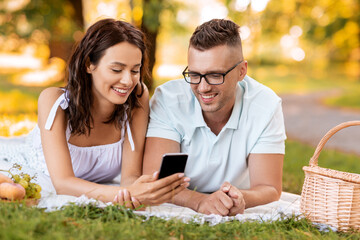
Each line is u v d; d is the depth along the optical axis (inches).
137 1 360.5
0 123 263.9
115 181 144.9
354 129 459.5
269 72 1257.4
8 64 870.4
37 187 103.6
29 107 389.7
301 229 102.6
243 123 126.0
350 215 104.0
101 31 110.4
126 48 109.6
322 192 106.7
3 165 134.9
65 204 96.9
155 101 133.0
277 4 617.6
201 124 124.9
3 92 494.0
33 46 556.7
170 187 104.5
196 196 115.6
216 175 130.0
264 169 125.0
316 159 111.5
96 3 595.8
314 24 698.8
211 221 102.0
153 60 357.7
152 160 127.2
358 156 300.7
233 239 91.2
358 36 797.9
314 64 1348.4
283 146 128.7
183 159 102.7
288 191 165.6
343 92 859.4
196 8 639.8
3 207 90.4
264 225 101.1
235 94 125.9
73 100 116.2
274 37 690.2
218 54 111.6
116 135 129.7
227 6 407.2
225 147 126.9
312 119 529.0
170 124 129.0
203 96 115.6
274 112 127.1
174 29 576.1
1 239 75.7
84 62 113.2
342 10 695.7
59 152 114.1
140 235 85.4
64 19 506.3
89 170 133.0
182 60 1382.9
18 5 514.9
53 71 615.8
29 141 147.9
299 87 949.2
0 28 512.7
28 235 77.4
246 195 115.9
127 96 114.3
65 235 81.5
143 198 103.7
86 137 126.8
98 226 86.0
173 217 97.0
